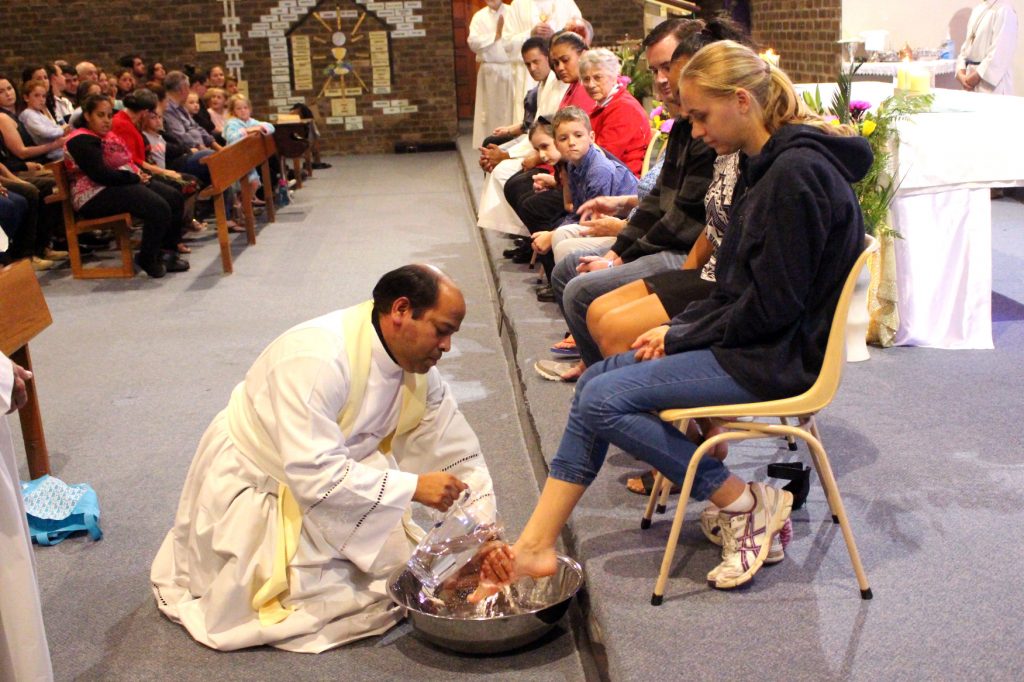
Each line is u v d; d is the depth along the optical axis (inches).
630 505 107.0
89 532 118.6
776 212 82.1
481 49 392.2
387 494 89.3
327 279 253.0
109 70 498.3
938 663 78.2
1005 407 130.3
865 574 91.4
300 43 501.7
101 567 112.3
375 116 514.9
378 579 95.9
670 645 81.7
